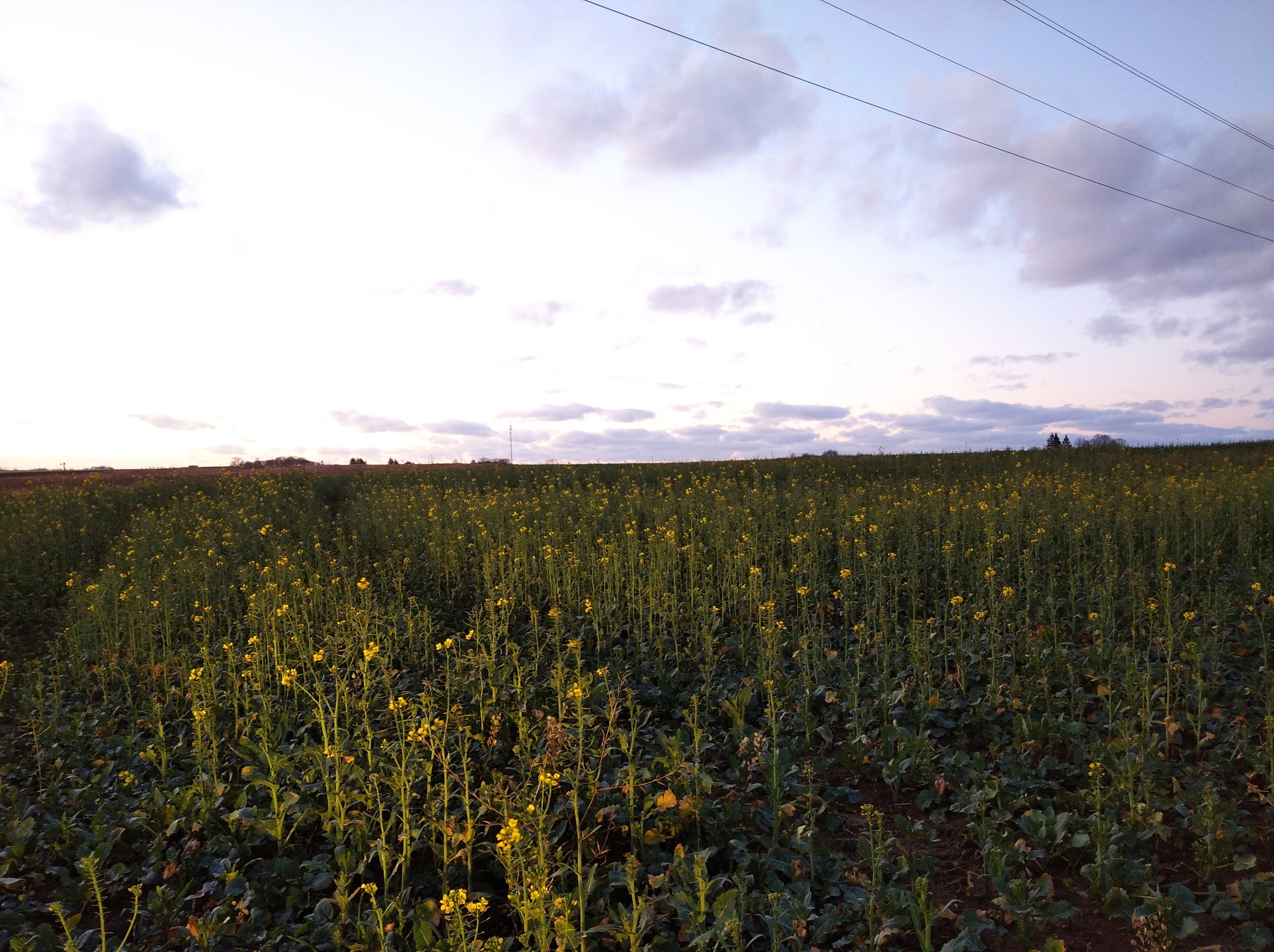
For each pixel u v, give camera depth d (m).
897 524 12.49
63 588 12.52
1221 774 5.26
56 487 22.16
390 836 4.57
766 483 19.97
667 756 5.17
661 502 15.19
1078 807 4.93
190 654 8.40
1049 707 6.11
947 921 3.99
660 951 3.58
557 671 6.37
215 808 5.00
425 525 13.98
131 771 5.87
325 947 3.82
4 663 7.73
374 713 6.54
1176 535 10.84
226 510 17.20
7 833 4.95
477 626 7.61
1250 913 3.91
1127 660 6.71
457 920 3.29
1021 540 11.24
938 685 6.93
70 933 3.55
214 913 3.97
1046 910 3.95
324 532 15.25
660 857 4.38
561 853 4.25
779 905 3.90
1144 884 4.06
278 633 8.12
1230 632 7.74
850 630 8.55
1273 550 10.38
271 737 6.03
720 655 7.73
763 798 5.14
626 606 9.34
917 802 5.25
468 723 6.02
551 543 11.53
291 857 4.55
